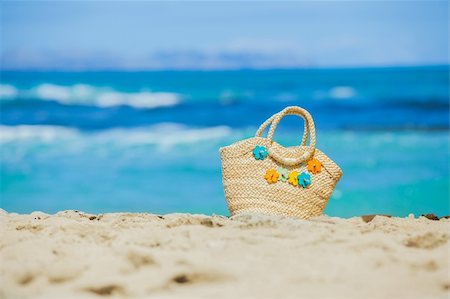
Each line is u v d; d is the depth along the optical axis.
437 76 43.53
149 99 34.41
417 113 28.27
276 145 6.27
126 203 11.45
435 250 4.93
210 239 5.03
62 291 4.20
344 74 48.25
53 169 14.84
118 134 21.98
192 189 12.55
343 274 4.34
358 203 11.07
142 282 4.21
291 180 6.17
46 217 6.40
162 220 6.14
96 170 14.69
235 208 6.30
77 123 25.83
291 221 5.62
